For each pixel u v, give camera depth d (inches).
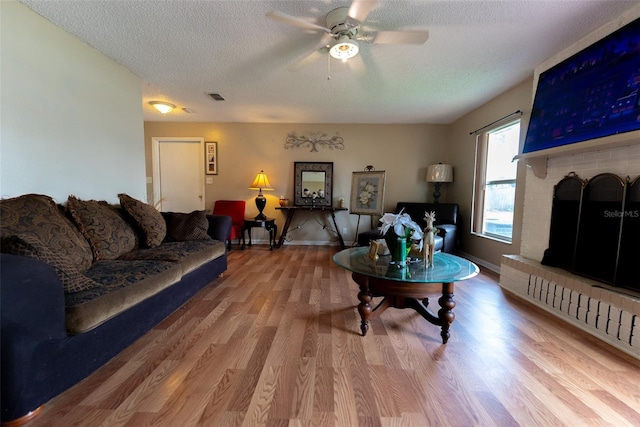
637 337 62.4
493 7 70.3
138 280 65.1
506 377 55.8
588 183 81.5
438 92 130.2
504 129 133.8
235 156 194.1
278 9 72.9
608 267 75.4
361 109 158.6
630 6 69.0
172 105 151.6
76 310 48.9
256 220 177.6
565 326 78.0
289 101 145.6
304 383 53.5
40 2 70.5
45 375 44.4
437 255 89.7
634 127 64.4
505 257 109.3
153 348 65.1
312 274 127.1
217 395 49.9
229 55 97.7
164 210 199.0
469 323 79.7
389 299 79.7
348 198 195.6
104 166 100.4
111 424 43.2
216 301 94.5
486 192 148.4
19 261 41.0
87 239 75.7
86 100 92.0
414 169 192.9
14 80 70.9
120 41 89.2
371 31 80.4
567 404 48.4
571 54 87.9
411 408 47.3
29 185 75.4
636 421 44.6
